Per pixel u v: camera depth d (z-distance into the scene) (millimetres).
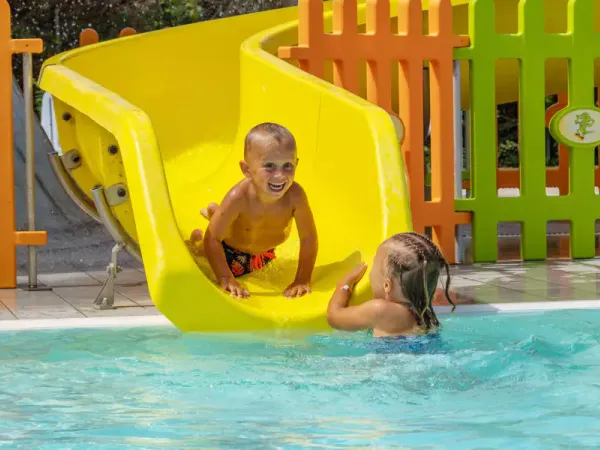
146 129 5398
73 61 8250
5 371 4273
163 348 4734
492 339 4805
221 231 5406
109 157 6145
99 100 5965
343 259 5543
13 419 3463
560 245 10055
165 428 3328
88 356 4590
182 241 5008
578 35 8719
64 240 9656
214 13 16266
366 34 8234
